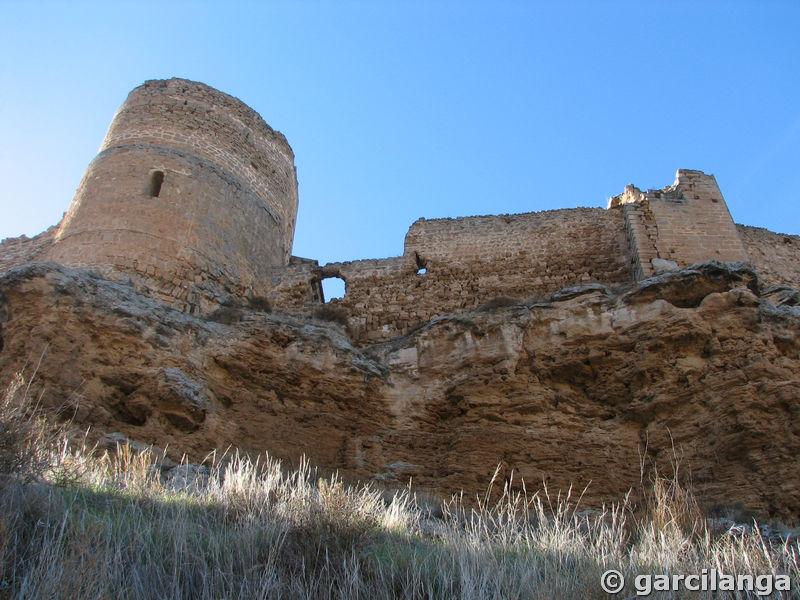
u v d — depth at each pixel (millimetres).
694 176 21484
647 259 19297
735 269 16688
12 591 6016
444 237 22219
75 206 19328
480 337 16891
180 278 17922
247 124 23234
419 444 15695
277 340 16562
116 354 14414
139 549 7086
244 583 6824
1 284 14445
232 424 14789
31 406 12891
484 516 11391
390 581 7285
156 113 21547
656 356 15656
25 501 7359
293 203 24938
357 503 9133
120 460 11086
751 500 13195
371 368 16719
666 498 10195
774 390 14312
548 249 21344
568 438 15188
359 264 21828
